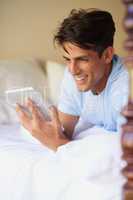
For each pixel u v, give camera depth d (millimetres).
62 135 1640
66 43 1479
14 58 2811
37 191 1455
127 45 874
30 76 2607
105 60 1532
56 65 2756
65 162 1412
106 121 1666
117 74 1565
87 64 1486
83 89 1547
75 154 1409
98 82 1574
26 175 1516
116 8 2875
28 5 2801
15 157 1614
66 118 1788
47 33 2842
